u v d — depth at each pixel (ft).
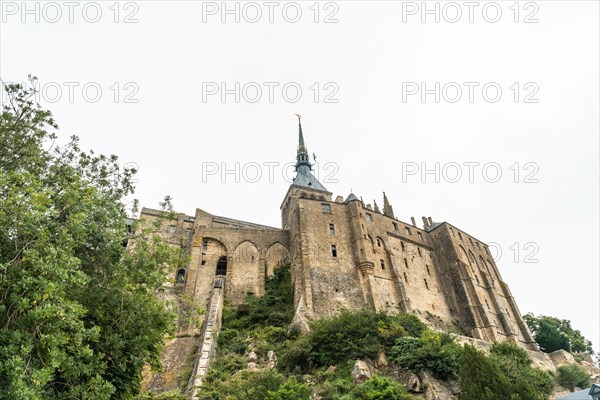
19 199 45.80
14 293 42.65
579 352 207.10
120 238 59.00
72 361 46.21
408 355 101.35
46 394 45.85
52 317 43.52
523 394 75.97
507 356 131.23
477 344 135.33
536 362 152.97
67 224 51.16
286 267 177.58
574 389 130.11
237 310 153.69
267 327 138.72
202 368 104.73
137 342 57.93
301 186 261.03
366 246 175.01
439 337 111.96
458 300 190.19
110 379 55.36
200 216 201.16
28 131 59.77
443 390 93.35
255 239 188.55
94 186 61.16
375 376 93.66
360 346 109.29
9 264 43.11
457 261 199.52
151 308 60.59
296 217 185.06
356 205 190.19
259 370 109.29
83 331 46.83
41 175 58.54
